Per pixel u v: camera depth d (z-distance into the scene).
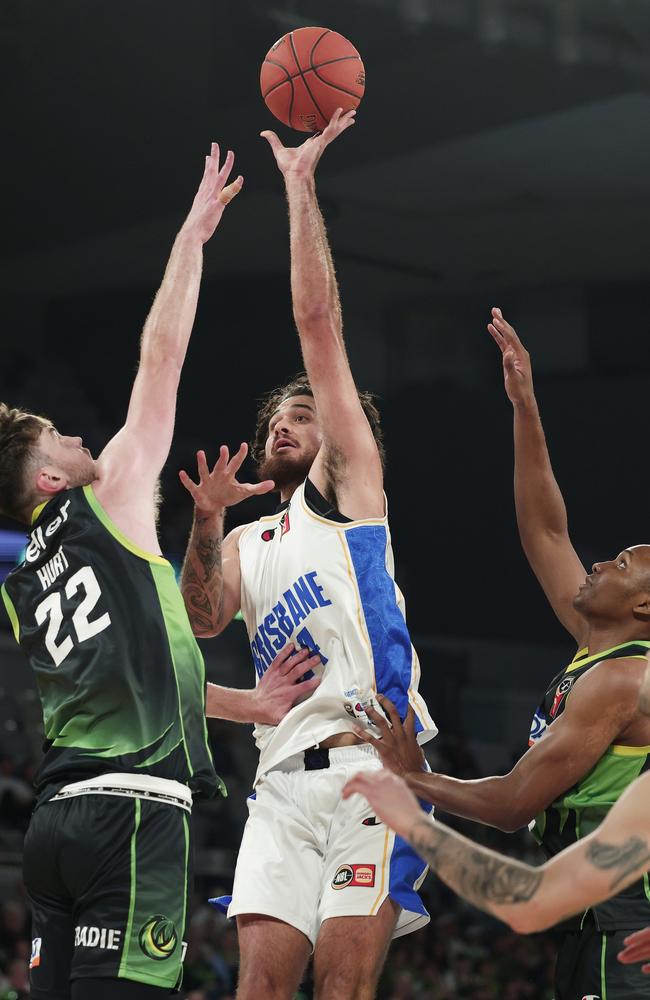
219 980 13.28
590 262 23.31
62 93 18.14
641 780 2.62
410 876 3.77
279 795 3.91
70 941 3.38
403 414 26.36
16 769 17.56
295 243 4.05
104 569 3.51
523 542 4.60
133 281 23.59
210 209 4.05
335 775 3.84
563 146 18.59
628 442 24.67
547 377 25.33
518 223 21.59
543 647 25.44
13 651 20.16
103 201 19.97
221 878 16.72
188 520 24.27
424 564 26.34
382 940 3.68
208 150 18.36
